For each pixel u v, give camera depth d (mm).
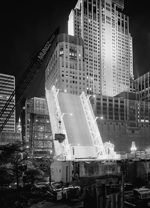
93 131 79938
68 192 44219
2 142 103250
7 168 50469
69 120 76500
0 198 43031
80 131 76375
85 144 74750
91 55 196375
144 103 154750
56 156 64125
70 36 172625
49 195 45031
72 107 80625
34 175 51719
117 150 134250
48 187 49875
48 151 89188
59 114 73125
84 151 72812
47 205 40594
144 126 150250
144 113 152750
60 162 57250
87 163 57656
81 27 199375
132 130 144000
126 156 72062
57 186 51438
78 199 43000
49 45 81250
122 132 139625
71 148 70312
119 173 59750
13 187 51938
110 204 30797
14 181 55562
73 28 198500
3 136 104250
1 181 47531
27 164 55406
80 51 172875
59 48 168125
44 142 91938
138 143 144250
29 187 50031
